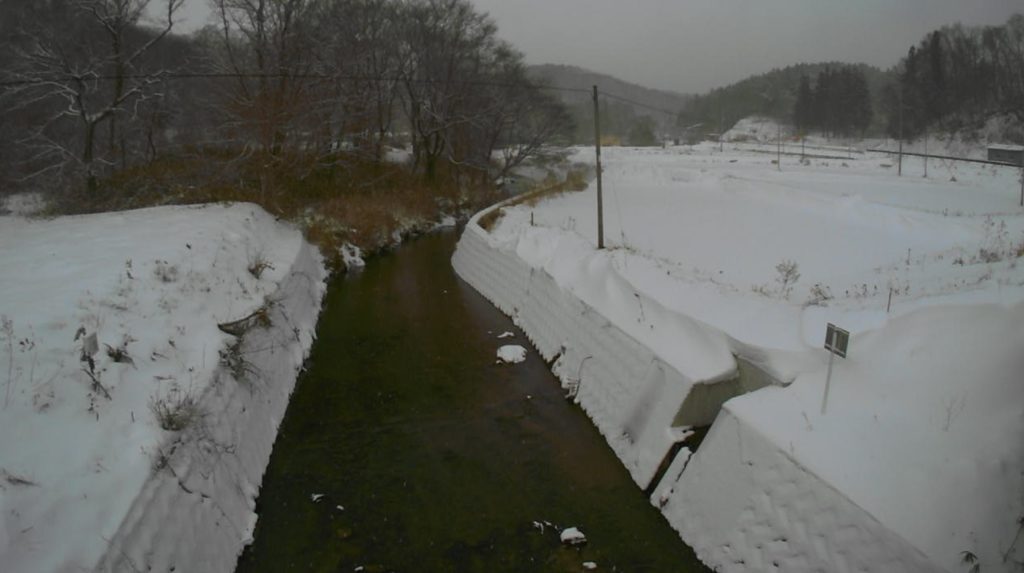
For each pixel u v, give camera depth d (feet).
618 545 25.61
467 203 114.11
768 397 25.75
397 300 60.49
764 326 32.19
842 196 81.41
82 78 68.28
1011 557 17.94
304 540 26.43
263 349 38.55
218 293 40.78
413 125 119.34
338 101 89.45
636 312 37.06
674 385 30.09
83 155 79.56
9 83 63.67
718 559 23.53
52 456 21.63
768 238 65.57
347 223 81.20
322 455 32.86
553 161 140.26
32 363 25.64
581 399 37.76
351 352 47.01
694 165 144.66
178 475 24.03
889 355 25.77
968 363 23.54
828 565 19.94
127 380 27.22
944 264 45.39
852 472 20.98
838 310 32.71
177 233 49.65
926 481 20.08
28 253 42.39
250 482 28.99
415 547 25.93
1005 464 19.88
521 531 26.71
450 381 41.68
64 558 18.22
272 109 76.54
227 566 24.26
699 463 26.11
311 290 57.93
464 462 32.04
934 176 123.75
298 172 85.92
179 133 103.24
